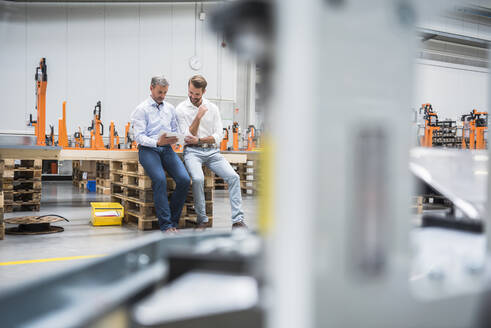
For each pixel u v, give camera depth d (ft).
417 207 20.04
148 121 14.85
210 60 48.96
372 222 1.41
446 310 1.63
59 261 10.80
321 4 1.29
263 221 1.53
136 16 46.73
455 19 38.09
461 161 3.65
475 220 3.09
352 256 1.37
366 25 1.38
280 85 1.33
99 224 16.85
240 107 50.37
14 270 9.81
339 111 1.33
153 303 1.74
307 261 1.28
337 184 1.33
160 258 2.68
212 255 2.00
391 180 1.45
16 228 15.64
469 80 54.60
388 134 1.43
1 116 42.45
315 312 1.31
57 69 44.27
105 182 30.25
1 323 1.48
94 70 45.44
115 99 46.06
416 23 1.56
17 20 43.24
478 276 1.87
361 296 1.40
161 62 47.44
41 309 1.65
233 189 14.57
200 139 14.73
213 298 1.73
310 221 1.28
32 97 43.55
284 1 1.32
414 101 1.51
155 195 14.24
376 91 1.40
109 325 1.73
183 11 47.91
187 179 14.51
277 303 1.38
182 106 15.57
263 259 1.57
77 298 1.83
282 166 1.32
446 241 2.74
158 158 14.56
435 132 38.93
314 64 1.27
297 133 1.27
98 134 27.66
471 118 37.17
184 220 16.88
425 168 3.62
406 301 1.51
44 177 47.98
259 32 1.50
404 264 1.50
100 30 45.65
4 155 13.55
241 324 1.63
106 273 2.07
